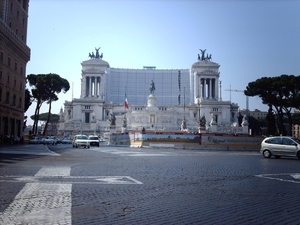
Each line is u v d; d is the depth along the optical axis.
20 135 74.81
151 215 8.76
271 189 12.93
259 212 9.18
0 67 60.97
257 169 20.23
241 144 52.50
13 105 69.31
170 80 169.62
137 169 19.38
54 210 9.12
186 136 52.56
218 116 146.88
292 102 64.88
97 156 30.16
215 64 164.12
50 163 22.31
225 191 12.41
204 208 9.61
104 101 147.62
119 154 33.59
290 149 30.23
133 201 10.45
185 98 166.62
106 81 163.00
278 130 84.62
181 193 11.91
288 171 19.36
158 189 12.68
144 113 123.06
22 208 9.28
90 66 161.62
